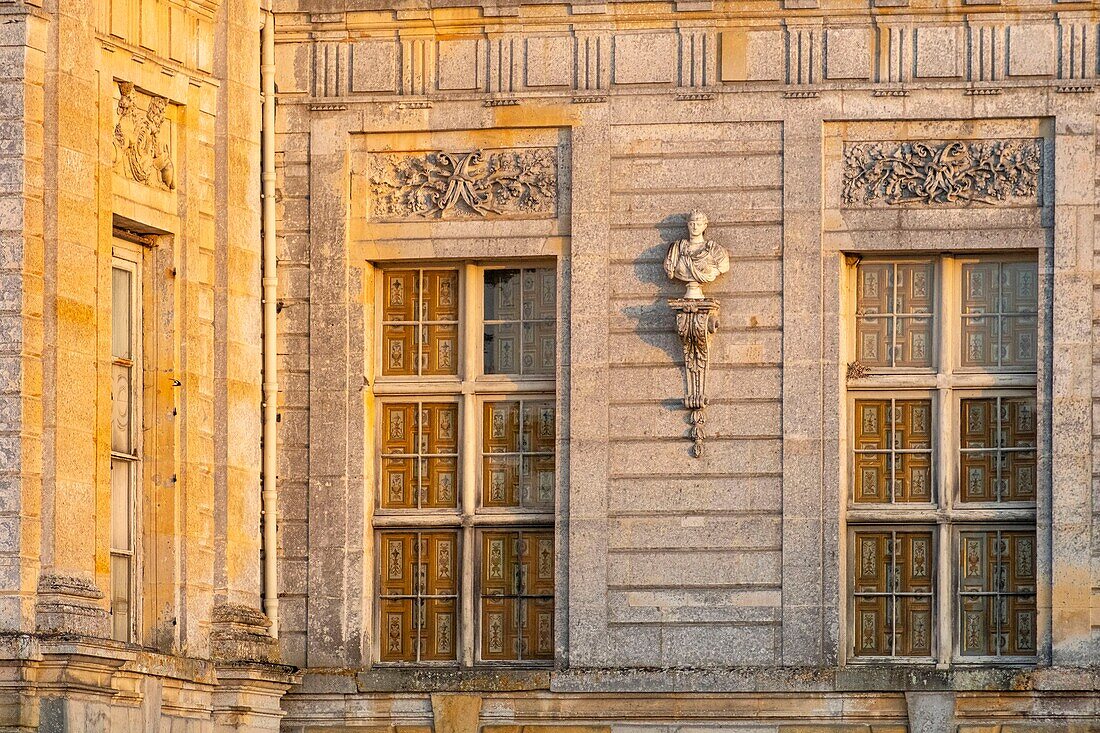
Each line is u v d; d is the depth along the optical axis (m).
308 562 52.44
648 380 51.59
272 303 52.38
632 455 51.50
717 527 51.09
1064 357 50.22
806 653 50.56
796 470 50.94
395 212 52.84
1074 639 49.66
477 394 52.84
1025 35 50.81
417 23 52.66
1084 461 49.97
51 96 43.81
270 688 49.88
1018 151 50.84
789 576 50.75
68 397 43.66
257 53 51.50
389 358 53.25
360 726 51.75
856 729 50.06
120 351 47.38
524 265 52.91
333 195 52.88
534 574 52.38
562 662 51.31
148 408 47.91
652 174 51.91
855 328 51.75
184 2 48.69
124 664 44.16
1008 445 51.12
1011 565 50.91
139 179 47.03
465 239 52.50
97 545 44.56
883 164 51.25
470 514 52.56
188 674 47.09
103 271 45.25
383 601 52.78
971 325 51.47
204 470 48.75
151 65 47.28
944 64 51.03
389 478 53.03
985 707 49.56
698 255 51.16
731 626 50.84
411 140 52.88
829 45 51.38
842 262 51.41
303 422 52.72
